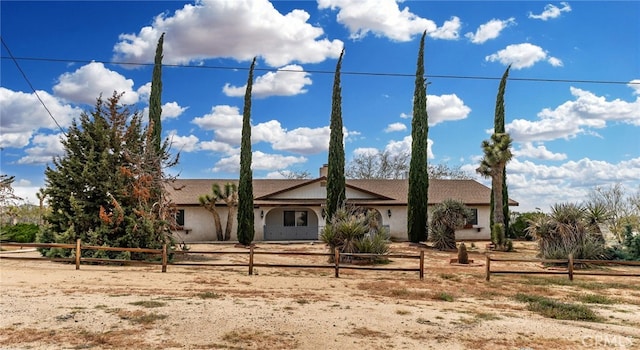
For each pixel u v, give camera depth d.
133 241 18.39
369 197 35.19
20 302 10.14
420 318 9.80
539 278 16.14
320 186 34.66
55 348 7.28
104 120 19.86
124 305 10.18
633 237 21.52
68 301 10.41
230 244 29.91
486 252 26.08
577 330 9.09
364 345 7.87
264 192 35.94
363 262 19.66
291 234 34.06
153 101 30.08
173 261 19.45
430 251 25.94
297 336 8.27
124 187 18.98
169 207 20.97
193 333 8.28
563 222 20.52
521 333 8.78
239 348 7.56
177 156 21.47
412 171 30.86
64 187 19.14
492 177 29.86
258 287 13.25
